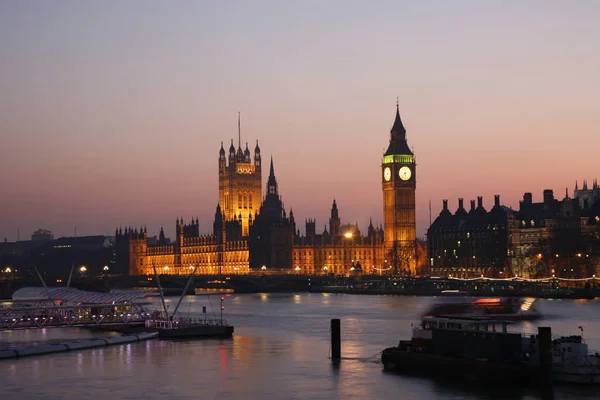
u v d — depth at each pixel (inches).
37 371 6446.9
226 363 6766.7
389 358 6269.7
